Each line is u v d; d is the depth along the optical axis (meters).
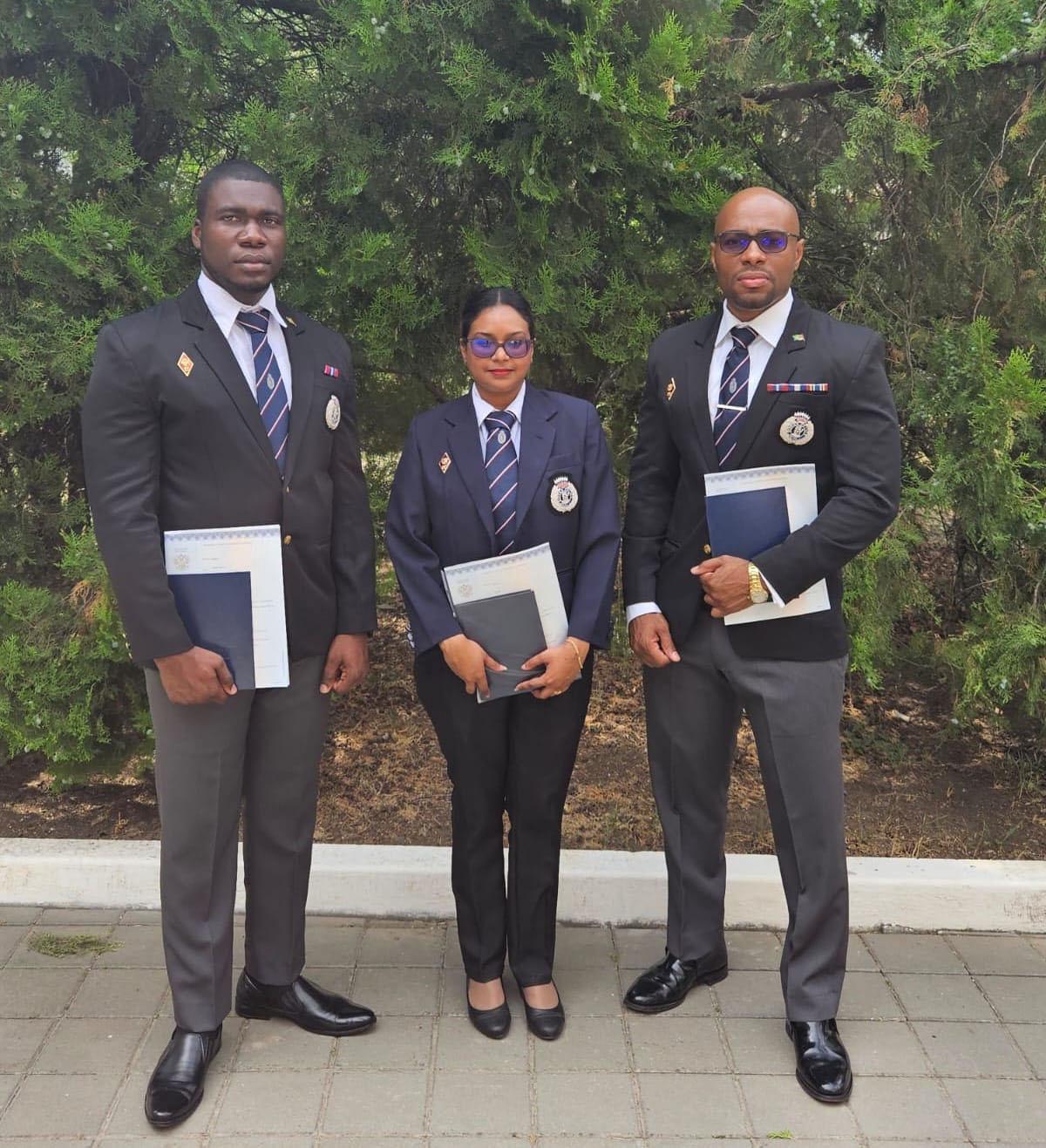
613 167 3.01
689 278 3.40
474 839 2.48
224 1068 2.41
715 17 3.04
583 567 2.41
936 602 3.88
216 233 2.13
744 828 3.49
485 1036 2.53
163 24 3.12
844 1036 2.56
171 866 2.34
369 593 2.45
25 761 3.84
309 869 2.65
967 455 3.21
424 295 3.32
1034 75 3.17
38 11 2.96
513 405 2.41
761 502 2.32
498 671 2.34
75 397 3.22
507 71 3.02
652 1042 2.53
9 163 2.99
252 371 2.24
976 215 3.34
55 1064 2.41
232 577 2.20
